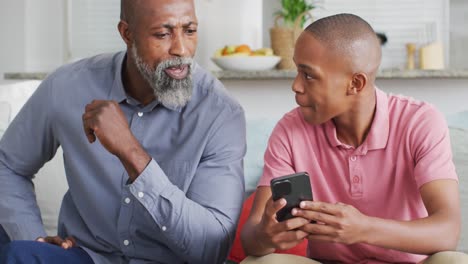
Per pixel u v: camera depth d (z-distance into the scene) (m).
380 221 1.28
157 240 1.56
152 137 1.58
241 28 2.87
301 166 1.51
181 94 1.49
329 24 1.37
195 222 1.46
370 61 1.37
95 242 1.59
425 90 2.70
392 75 2.60
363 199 1.46
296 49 1.38
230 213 1.51
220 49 2.78
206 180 1.53
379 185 1.45
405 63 2.94
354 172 1.46
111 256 1.58
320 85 1.36
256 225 1.37
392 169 1.45
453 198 1.36
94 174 1.58
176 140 1.57
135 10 1.48
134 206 1.52
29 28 2.98
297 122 1.53
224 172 1.54
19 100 2.37
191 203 1.46
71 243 1.48
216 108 1.57
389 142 1.45
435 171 1.38
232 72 2.65
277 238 1.30
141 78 1.54
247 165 2.21
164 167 1.55
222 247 1.50
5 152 1.66
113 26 3.01
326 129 1.48
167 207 1.43
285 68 2.73
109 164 1.56
